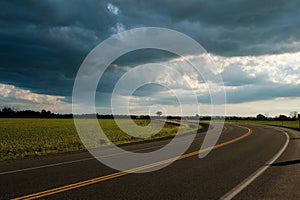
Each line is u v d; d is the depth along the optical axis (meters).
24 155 18.19
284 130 49.25
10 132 42.06
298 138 31.23
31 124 67.69
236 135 36.03
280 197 8.14
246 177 10.84
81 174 11.21
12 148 22.09
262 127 62.06
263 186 9.43
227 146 22.70
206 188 9.12
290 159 15.66
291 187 9.31
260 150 19.94
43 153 19.28
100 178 10.48
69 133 40.28
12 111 140.62
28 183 9.60
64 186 9.20
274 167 13.12
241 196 8.23
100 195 8.20
